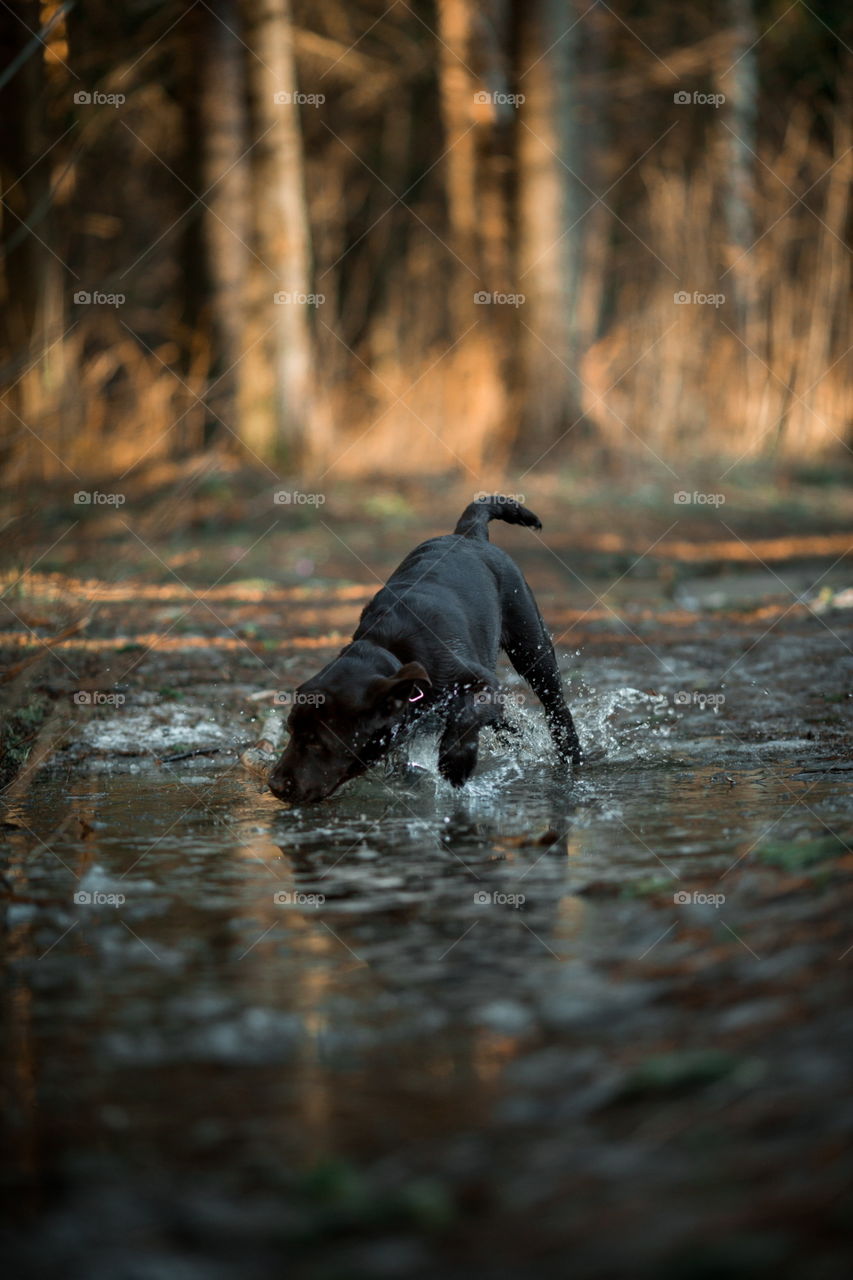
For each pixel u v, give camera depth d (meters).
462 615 6.43
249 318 19.17
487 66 22.62
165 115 24.69
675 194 22.86
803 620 10.82
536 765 6.69
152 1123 2.86
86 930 4.16
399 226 31.45
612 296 26.77
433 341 25.47
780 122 27.31
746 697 7.93
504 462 20.66
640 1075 2.84
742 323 22.81
